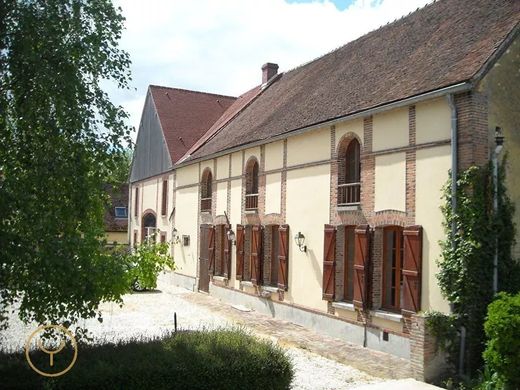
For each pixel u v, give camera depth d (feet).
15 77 22.25
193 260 79.82
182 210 85.61
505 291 34.12
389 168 40.19
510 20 37.09
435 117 36.37
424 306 36.27
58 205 21.89
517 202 35.55
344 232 45.85
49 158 21.74
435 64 40.01
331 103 50.60
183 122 100.83
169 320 52.80
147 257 30.30
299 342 43.60
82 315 22.17
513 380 28.48
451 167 34.60
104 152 22.80
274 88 79.41
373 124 42.11
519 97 35.70
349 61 58.13
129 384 22.35
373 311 41.06
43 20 21.97
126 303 64.39
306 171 50.67
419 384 31.68
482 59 34.68
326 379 33.09
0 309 23.45
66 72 21.83
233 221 65.82
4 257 20.39
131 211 116.47
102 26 23.17
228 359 24.81
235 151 65.10
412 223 37.73
